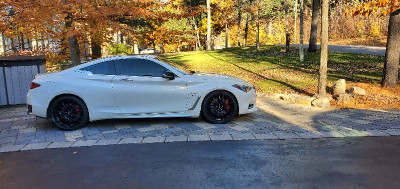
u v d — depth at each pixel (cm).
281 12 3569
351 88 929
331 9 4294
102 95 581
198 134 538
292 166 389
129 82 586
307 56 1981
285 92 1024
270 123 609
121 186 341
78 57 1071
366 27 3719
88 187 340
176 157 428
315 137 511
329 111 725
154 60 607
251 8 2762
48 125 629
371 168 379
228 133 541
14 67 852
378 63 1523
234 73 1548
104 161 419
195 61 2241
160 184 344
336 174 362
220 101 605
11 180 365
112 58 605
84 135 548
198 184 342
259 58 2103
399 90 943
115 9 968
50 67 1379
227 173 371
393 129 550
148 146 478
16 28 1012
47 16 924
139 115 595
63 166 405
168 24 3469
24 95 870
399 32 945
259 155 431
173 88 593
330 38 4012
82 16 962
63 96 577
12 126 628
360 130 548
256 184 340
